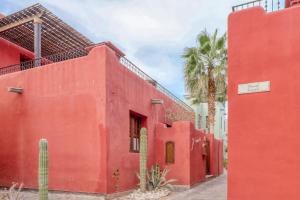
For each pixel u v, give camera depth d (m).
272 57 6.57
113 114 11.16
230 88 7.00
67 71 11.77
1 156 12.93
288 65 6.37
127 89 12.50
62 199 10.52
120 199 10.49
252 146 6.59
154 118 15.36
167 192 12.13
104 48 11.01
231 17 7.16
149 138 14.45
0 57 16.23
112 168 10.78
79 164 10.90
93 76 11.12
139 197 10.79
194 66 18.39
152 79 16.27
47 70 12.27
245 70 6.86
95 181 10.48
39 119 12.11
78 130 11.12
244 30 6.97
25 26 15.59
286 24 6.49
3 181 12.71
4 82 13.41
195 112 27.17
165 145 14.68
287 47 6.43
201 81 18.20
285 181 6.15
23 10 14.46
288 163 6.16
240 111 6.82
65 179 11.09
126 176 11.86
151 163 14.46
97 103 10.85
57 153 11.42
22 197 10.17
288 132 6.23
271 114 6.45
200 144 16.33
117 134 11.37
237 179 6.68
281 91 6.39
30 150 12.16
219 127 29.53
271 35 6.63
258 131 6.56
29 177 12.02
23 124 12.51
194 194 11.85
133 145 13.45
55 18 14.90
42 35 16.44
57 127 11.62
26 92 12.66
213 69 18.30
